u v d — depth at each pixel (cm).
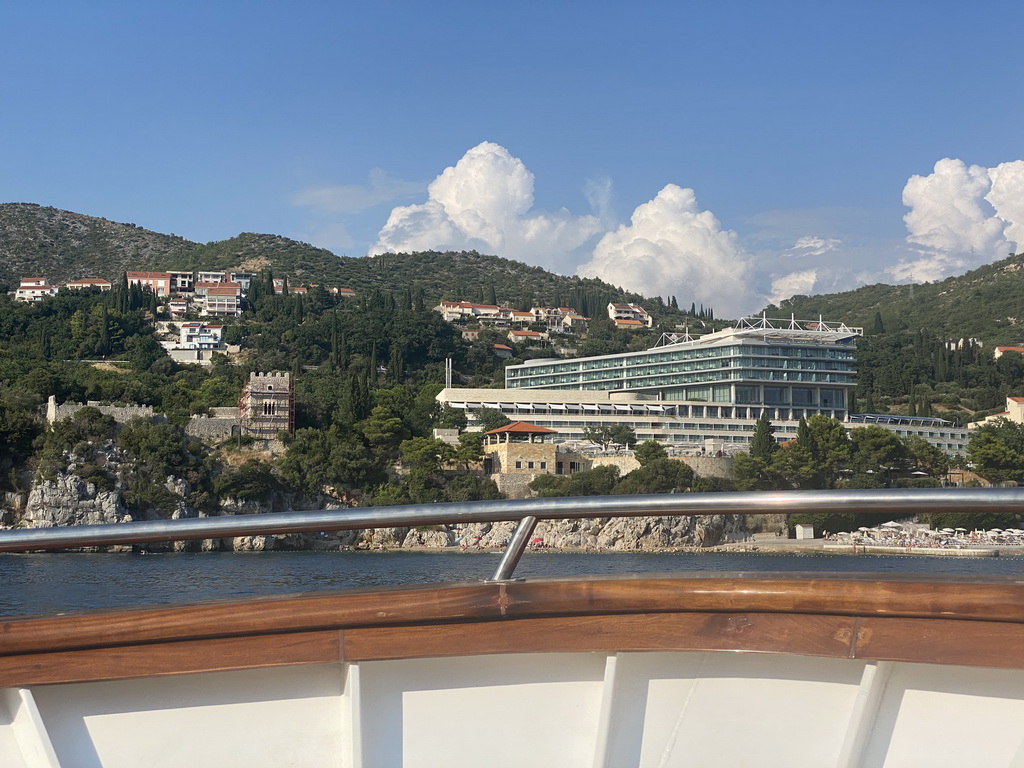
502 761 450
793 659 434
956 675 413
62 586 6141
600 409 18262
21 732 457
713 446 16025
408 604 445
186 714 457
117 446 12575
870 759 420
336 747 456
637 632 438
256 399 14338
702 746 439
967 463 14862
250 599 454
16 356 19625
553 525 11931
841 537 12131
